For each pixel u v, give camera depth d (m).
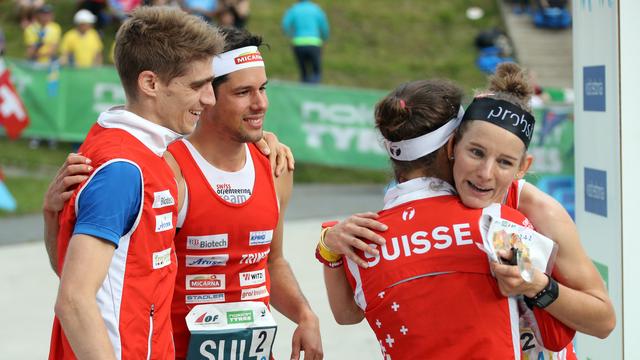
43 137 18.70
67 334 3.62
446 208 3.77
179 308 4.73
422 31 29.89
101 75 18.44
